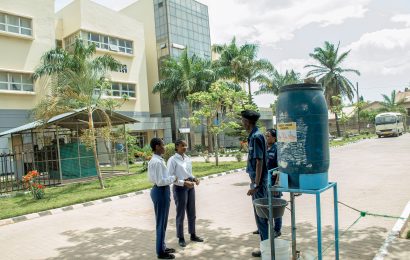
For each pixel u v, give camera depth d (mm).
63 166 15617
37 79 24312
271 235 3791
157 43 36156
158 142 5016
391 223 5949
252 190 4547
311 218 6605
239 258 4801
